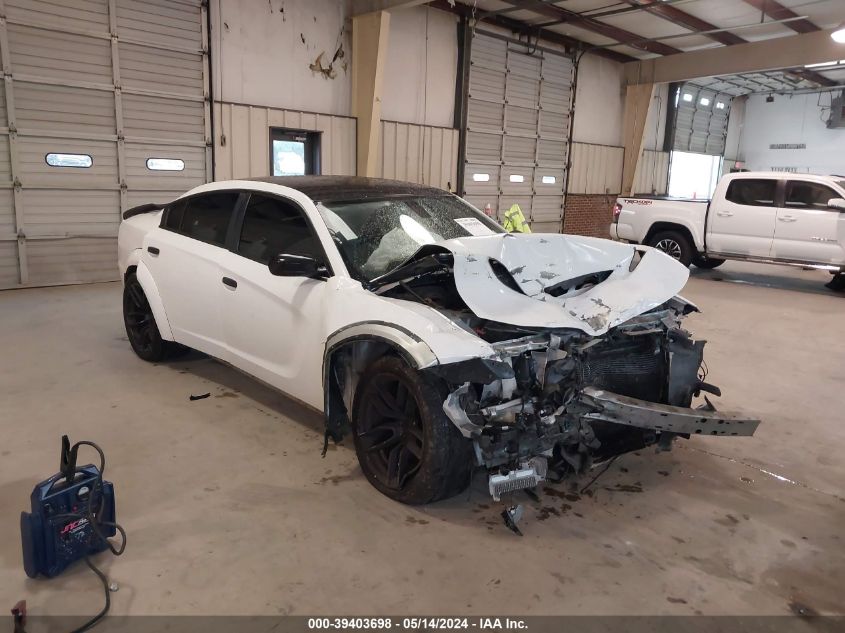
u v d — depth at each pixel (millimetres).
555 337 2889
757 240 9969
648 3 12141
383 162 11891
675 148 20266
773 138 22938
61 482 2566
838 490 3404
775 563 2717
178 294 4457
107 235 8930
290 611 2318
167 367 5043
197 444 3684
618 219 11711
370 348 3279
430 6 12133
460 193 13555
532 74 14578
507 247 3250
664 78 16766
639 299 3217
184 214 4617
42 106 8094
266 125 10211
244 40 9797
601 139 17281
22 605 2191
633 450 3416
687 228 10727
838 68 18312
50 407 4188
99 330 6188
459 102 13102
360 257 3482
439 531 2869
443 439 2846
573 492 3287
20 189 8086
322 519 2934
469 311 3131
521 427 2766
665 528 2969
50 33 8016
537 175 15414
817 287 10195
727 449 3893
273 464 3459
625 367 3328
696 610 2393
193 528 2836
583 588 2498
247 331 3893
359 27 10984
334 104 11133
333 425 3346
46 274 8500
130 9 8594
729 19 13352
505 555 2703
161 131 9172
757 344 6477
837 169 21688
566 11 12859
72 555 2516
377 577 2525
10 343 5668
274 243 3818
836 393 4984
